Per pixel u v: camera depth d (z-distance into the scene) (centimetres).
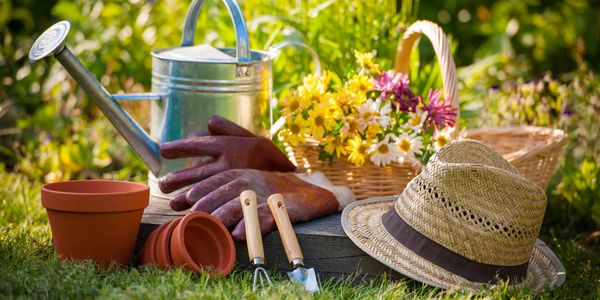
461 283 161
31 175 231
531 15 392
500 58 298
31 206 202
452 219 162
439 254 162
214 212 169
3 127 257
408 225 165
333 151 186
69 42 274
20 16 321
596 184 215
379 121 185
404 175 187
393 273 168
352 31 238
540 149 192
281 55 239
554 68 392
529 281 168
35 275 158
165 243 164
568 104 246
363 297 160
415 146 184
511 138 211
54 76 261
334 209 180
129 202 164
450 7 398
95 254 164
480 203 161
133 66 271
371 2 240
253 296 155
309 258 171
